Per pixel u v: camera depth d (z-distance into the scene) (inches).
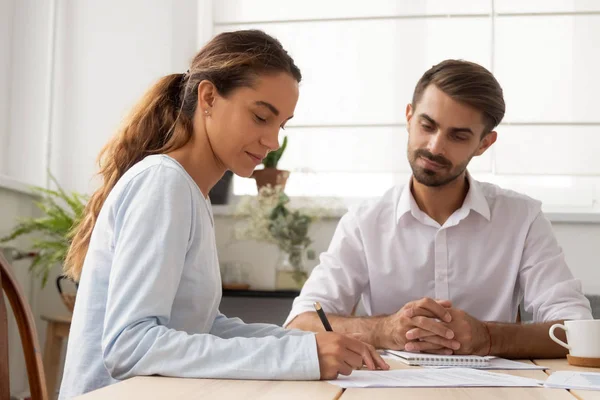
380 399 32.8
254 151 47.1
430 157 74.3
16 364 120.7
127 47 134.3
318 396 32.9
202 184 47.9
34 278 127.3
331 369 38.6
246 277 123.5
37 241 116.1
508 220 79.6
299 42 133.9
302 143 132.7
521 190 126.9
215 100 46.7
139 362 38.5
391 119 131.0
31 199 129.9
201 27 135.3
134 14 134.8
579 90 126.8
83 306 44.0
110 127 133.0
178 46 133.9
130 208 42.0
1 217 118.3
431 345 58.5
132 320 39.1
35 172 132.8
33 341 40.7
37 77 134.3
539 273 77.0
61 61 134.7
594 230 120.5
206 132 47.4
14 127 133.3
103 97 133.7
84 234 51.2
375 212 81.7
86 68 134.4
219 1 135.3
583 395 35.3
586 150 126.0
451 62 74.5
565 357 60.6
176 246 41.3
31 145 133.3
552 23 127.8
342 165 131.6
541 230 79.2
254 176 126.8
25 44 134.4
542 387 38.3
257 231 120.4
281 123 47.8
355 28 132.7
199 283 44.6
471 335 58.4
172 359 38.4
